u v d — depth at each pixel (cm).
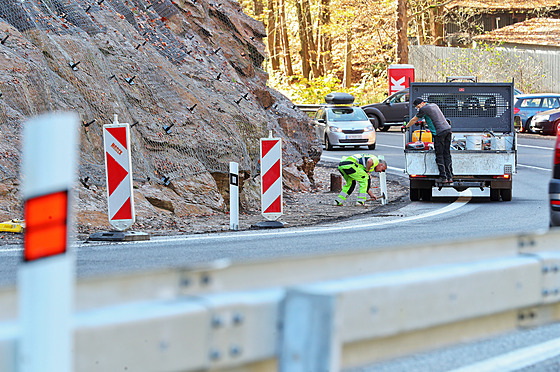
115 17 1900
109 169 1194
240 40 2462
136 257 980
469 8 6775
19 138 1393
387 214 1620
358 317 340
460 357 536
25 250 263
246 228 1398
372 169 1853
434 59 5691
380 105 4338
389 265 379
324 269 351
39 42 1591
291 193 2161
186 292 311
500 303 414
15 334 265
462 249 415
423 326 371
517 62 5503
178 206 1555
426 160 1902
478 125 2052
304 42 6775
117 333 281
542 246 462
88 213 1356
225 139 1778
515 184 2242
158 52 1986
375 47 6844
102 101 1608
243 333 311
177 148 1670
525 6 6881
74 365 273
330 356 300
